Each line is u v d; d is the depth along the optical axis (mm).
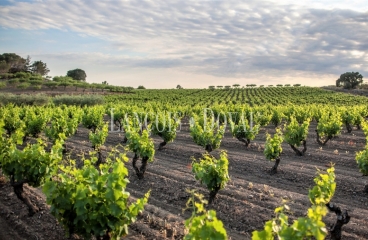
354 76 91188
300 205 8172
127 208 5418
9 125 17234
